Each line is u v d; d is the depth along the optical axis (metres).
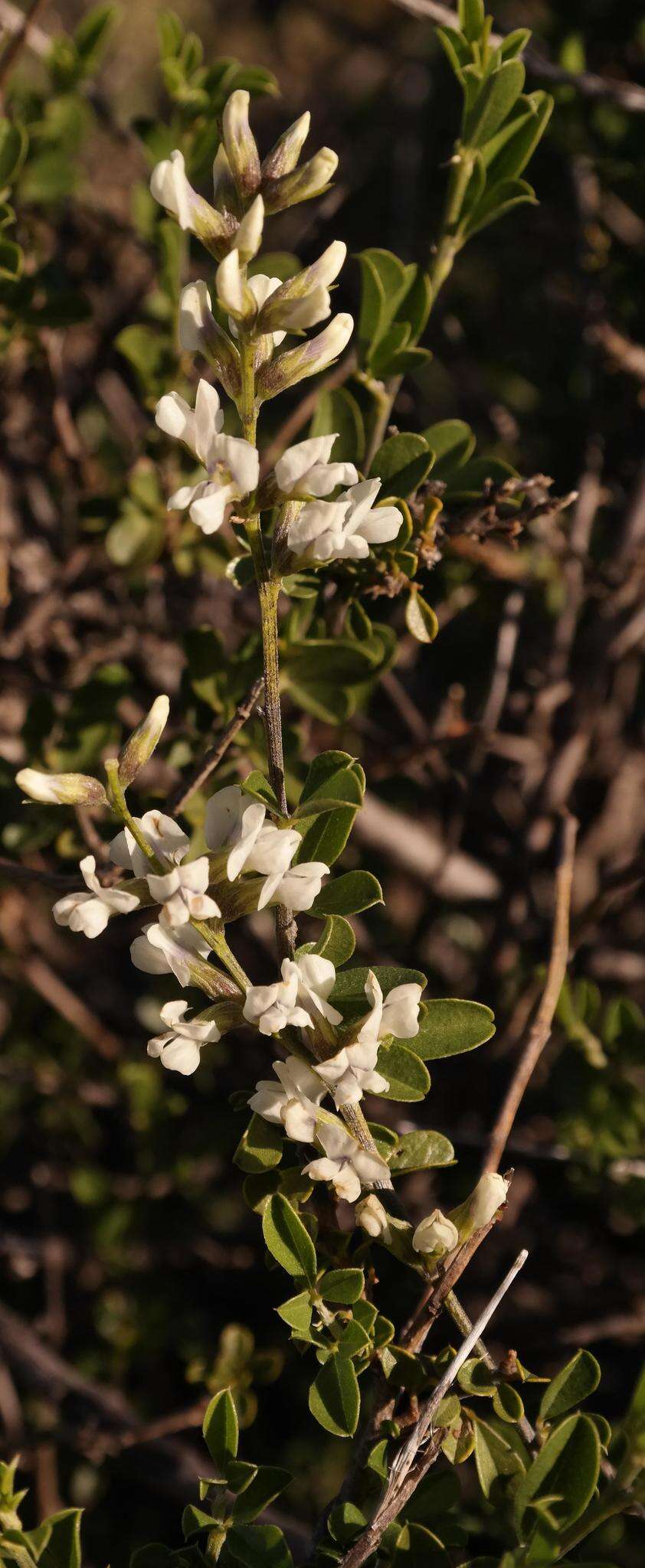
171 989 0.82
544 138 0.79
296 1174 0.44
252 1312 0.81
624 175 0.76
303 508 0.40
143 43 1.35
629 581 0.72
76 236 0.75
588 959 0.82
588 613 0.84
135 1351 0.78
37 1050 0.85
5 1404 0.70
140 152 0.77
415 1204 0.73
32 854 0.75
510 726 0.87
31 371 0.72
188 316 0.39
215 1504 0.43
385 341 0.50
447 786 0.79
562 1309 0.74
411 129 1.02
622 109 0.75
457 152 0.50
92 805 0.39
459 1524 0.46
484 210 0.50
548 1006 0.50
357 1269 0.42
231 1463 0.43
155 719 0.39
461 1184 0.71
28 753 0.57
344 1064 0.40
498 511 0.53
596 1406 0.72
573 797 0.83
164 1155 0.80
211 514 0.39
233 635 0.75
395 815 0.82
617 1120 0.63
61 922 0.39
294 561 0.39
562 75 0.61
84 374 0.76
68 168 0.66
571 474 0.84
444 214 0.50
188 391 0.60
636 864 0.60
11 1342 0.70
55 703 0.65
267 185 0.39
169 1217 0.81
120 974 0.92
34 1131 0.86
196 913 0.39
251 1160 0.44
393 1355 0.42
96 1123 0.84
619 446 0.84
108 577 0.66
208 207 0.39
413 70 1.11
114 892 0.39
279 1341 0.78
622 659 0.79
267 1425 0.75
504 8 0.90
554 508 0.50
